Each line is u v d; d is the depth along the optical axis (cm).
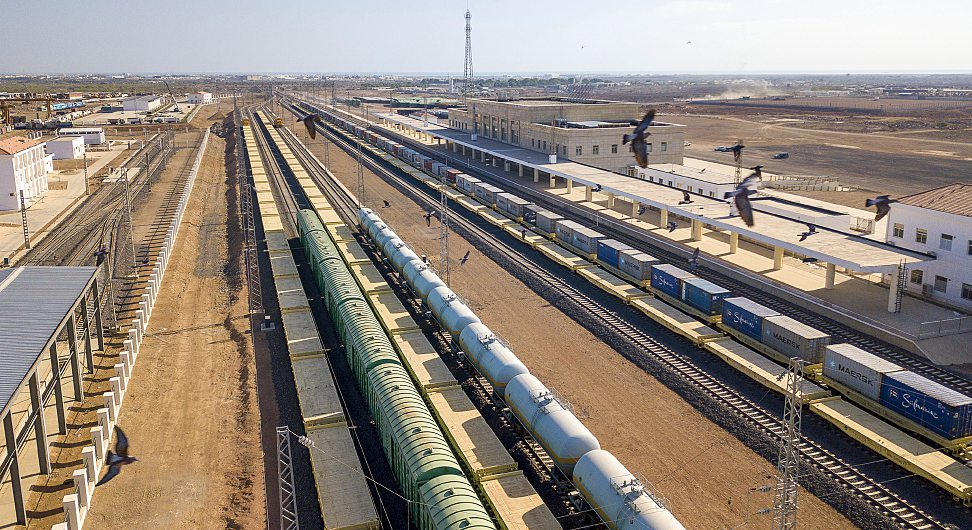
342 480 3494
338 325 5597
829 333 5616
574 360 5194
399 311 5906
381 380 4097
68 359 5244
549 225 8488
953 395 3897
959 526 3303
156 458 3912
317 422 4059
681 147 12519
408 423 3578
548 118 13462
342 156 16850
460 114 17700
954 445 3766
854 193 11462
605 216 9538
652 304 6141
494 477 3522
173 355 5325
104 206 11050
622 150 12194
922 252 6247
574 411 4425
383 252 7644
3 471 3378
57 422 4294
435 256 7950
